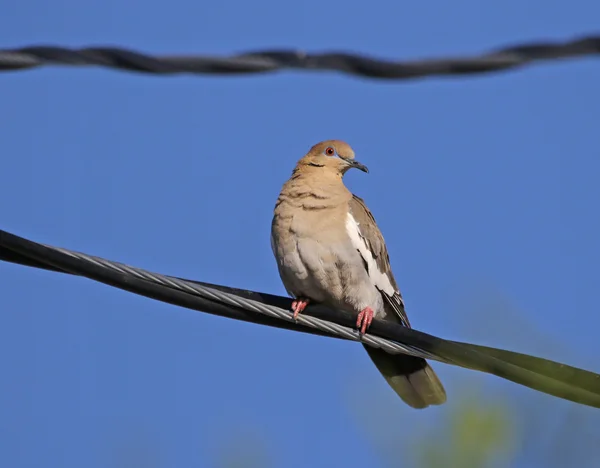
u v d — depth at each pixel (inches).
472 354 419.2
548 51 323.0
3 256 396.8
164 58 327.6
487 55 325.4
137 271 406.3
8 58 325.4
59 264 393.4
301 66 330.3
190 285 415.8
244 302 425.7
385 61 328.8
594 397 402.6
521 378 411.2
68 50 326.0
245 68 329.4
